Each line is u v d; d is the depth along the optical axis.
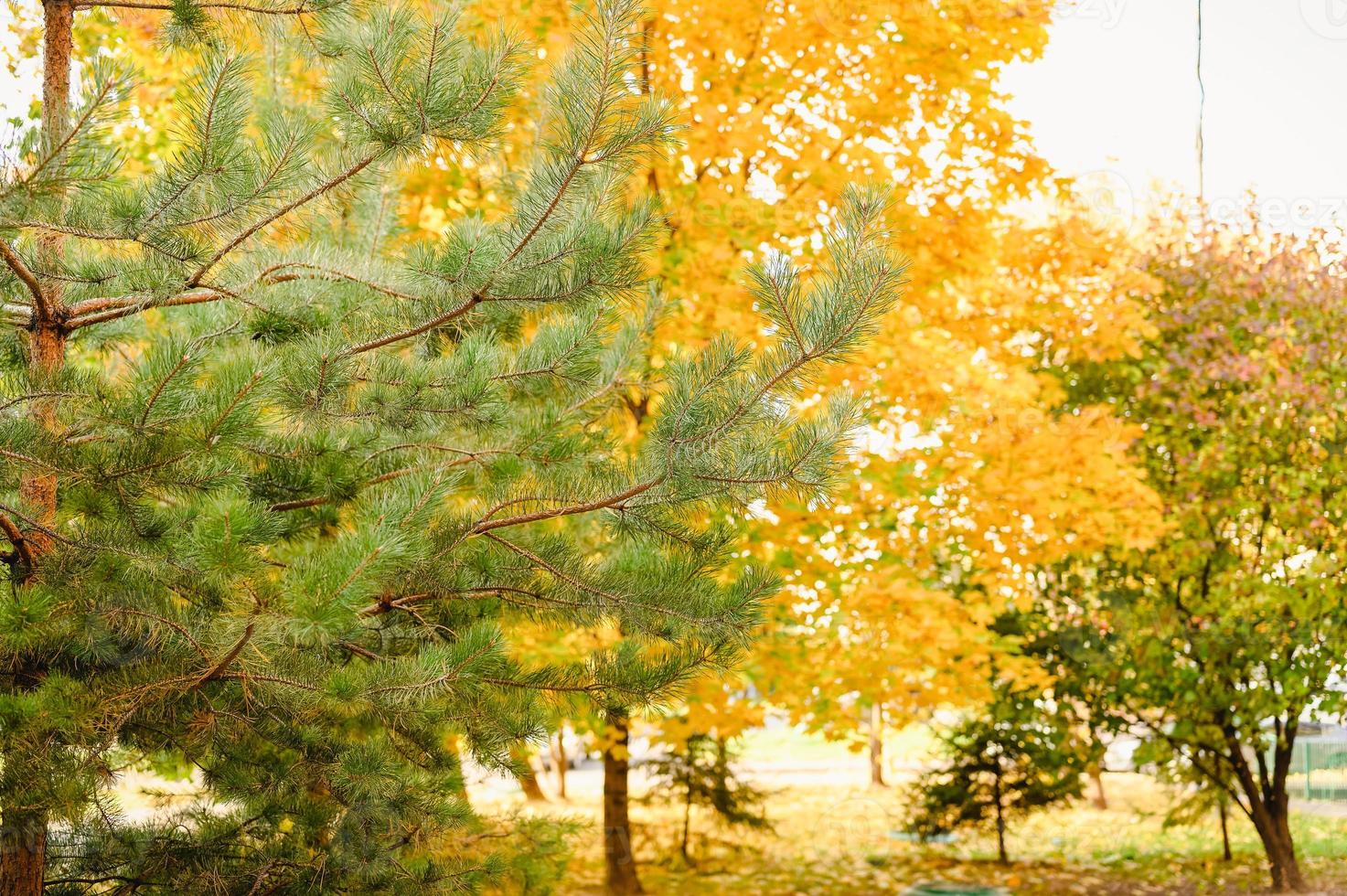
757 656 5.39
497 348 3.37
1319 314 6.39
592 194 2.76
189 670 2.73
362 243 3.93
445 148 2.62
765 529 5.44
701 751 7.33
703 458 2.62
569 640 5.18
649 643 3.30
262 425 2.93
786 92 5.88
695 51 5.69
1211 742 6.82
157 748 3.13
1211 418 6.60
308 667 2.73
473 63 2.48
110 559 2.55
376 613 3.20
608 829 6.50
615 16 2.41
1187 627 6.78
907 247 5.59
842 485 2.75
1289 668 6.61
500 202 4.32
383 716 2.91
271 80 3.43
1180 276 6.48
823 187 5.56
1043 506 5.54
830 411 2.62
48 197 2.42
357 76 2.44
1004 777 7.57
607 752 6.61
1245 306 6.43
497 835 4.27
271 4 2.71
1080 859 7.04
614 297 2.93
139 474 2.51
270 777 3.16
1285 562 6.62
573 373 3.34
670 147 2.68
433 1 2.48
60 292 3.00
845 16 5.60
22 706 2.38
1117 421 5.98
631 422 5.19
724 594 3.19
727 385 2.59
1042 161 5.90
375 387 2.98
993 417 5.73
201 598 2.64
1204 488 6.66
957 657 5.79
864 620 5.56
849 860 7.15
